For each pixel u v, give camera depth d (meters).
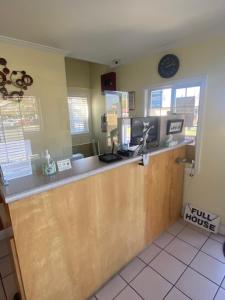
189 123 2.40
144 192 1.82
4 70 2.12
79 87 3.85
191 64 2.17
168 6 1.47
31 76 2.33
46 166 1.18
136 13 1.58
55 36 2.03
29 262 1.08
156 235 2.15
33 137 2.41
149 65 2.62
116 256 1.66
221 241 2.09
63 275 1.27
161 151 1.85
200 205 2.38
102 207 1.43
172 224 2.41
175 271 1.71
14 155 1.10
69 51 2.51
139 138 1.78
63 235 1.22
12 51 2.15
